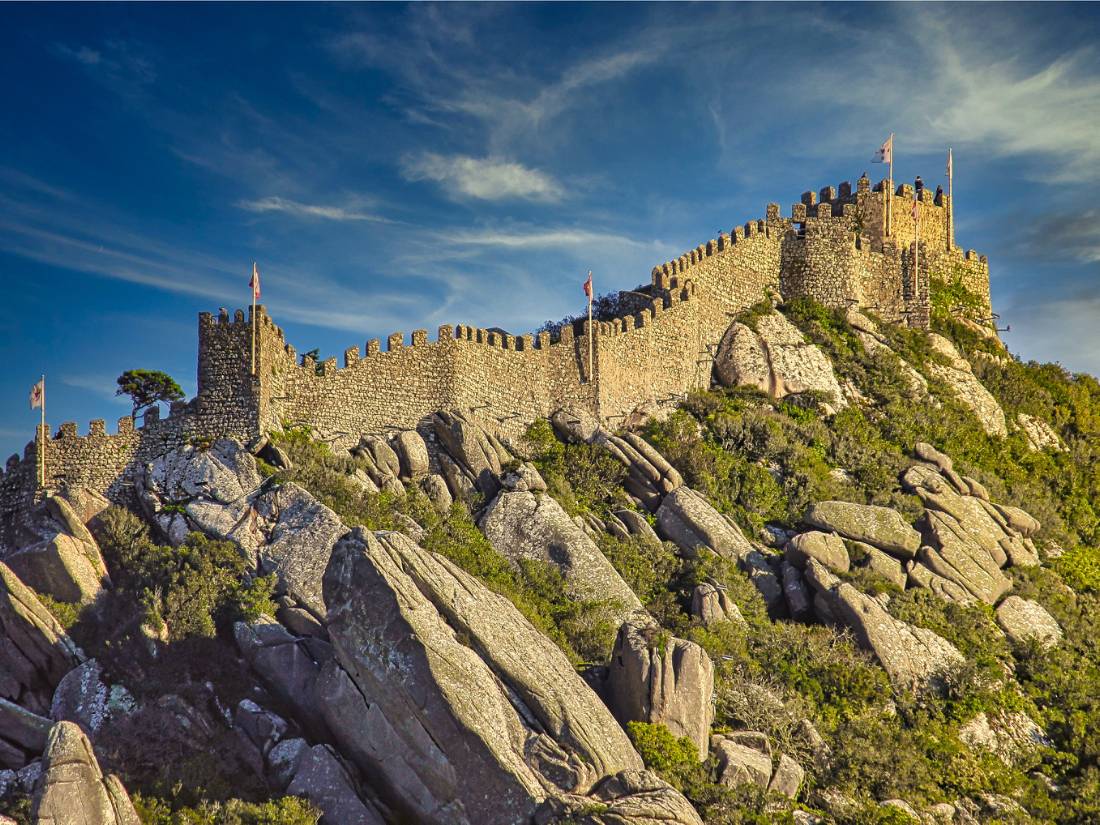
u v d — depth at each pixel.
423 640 47.06
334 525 57.59
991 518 75.00
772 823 46.72
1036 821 54.19
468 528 63.50
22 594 54.69
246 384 63.62
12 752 50.56
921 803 53.25
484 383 72.62
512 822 44.47
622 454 71.75
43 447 63.12
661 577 64.56
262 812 45.03
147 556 57.53
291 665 52.34
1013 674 63.88
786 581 65.94
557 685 48.88
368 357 68.69
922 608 65.00
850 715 57.34
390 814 46.41
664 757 48.59
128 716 51.09
